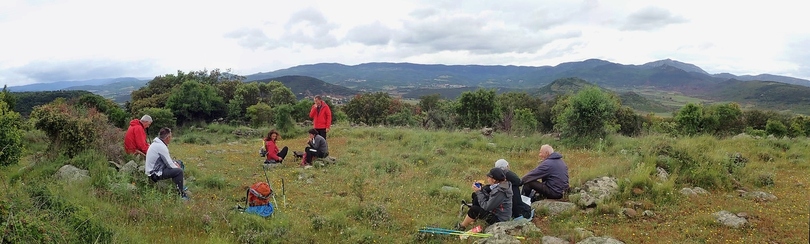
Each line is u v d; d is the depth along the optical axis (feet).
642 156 33.47
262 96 140.87
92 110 35.99
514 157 43.60
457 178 34.68
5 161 28.22
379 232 22.00
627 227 21.75
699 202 25.46
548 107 142.61
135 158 32.19
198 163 37.86
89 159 29.17
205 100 96.02
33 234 14.44
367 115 186.50
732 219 21.74
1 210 14.67
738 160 36.73
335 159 39.91
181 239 18.95
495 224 21.59
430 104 194.80
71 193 22.08
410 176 34.09
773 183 30.50
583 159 40.55
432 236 21.09
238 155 43.50
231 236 20.11
